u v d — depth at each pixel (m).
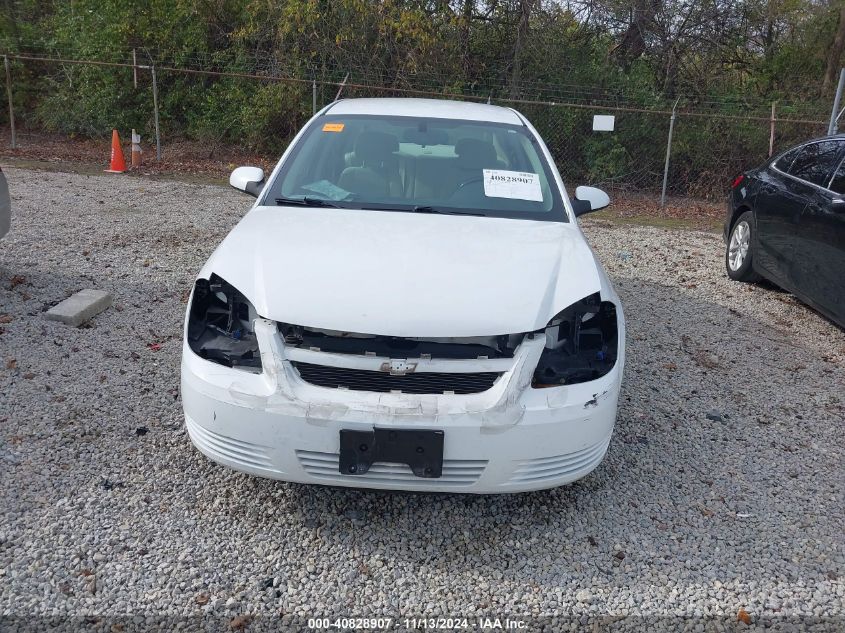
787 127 13.78
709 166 13.88
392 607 2.66
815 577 2.93
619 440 3.90
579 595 2.77
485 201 3.87
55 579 2.67
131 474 3.33
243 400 2.75
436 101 4.97
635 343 5.36
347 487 2.81
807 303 5.99
